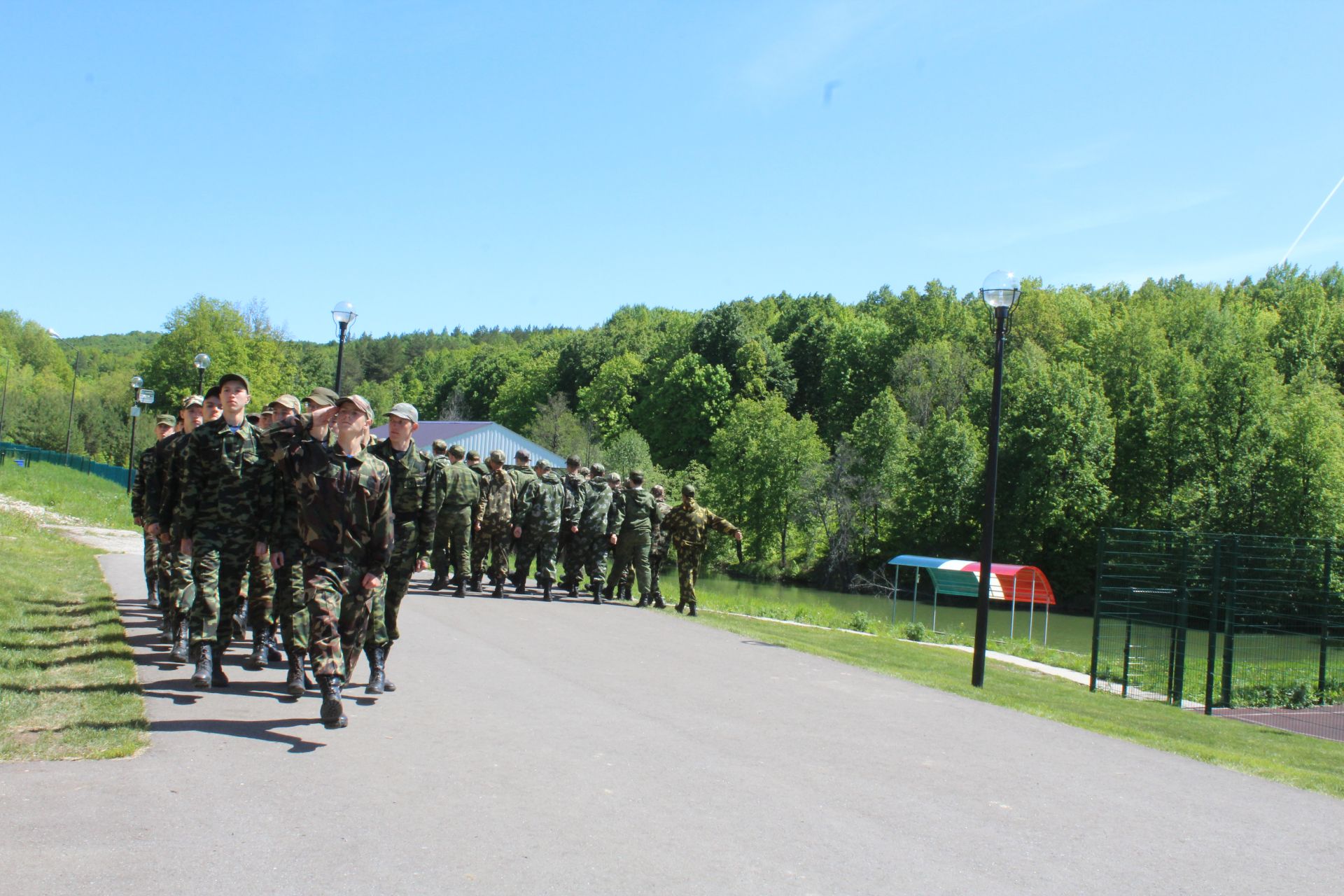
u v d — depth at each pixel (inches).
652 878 163.6
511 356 5167.3
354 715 265.9
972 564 1123.3
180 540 288.5
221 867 157.1
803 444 2470.5
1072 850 193.6
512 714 278.4
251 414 338.6
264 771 209.0
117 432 3400.6
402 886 153.8
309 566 249.9
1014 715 337.7
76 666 296.0
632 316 6156.5
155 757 213.6
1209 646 521.0
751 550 2458.2
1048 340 2805.1
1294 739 445.1
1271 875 187.2
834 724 297.6
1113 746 297.3
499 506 596.1
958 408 2519.7
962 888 168.9
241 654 346.0
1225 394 2034.9
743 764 240.7
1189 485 1964.8
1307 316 2498.8
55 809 177.8
